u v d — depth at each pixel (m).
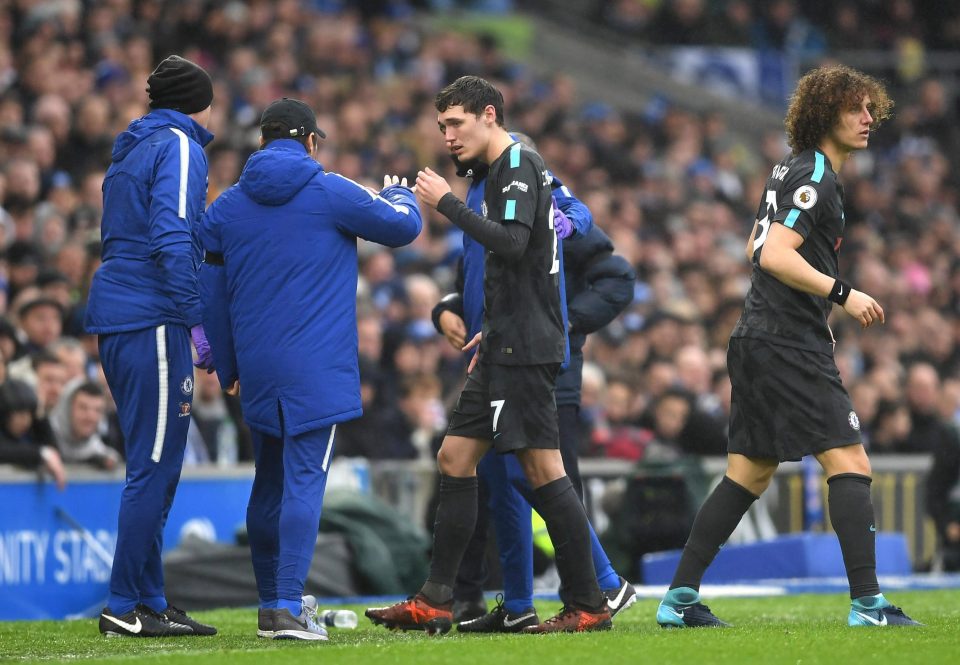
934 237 72.75
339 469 32.06
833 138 18.72
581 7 88.69
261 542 19.61
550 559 30.19
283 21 60.81
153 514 19.22
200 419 31.91
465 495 18.17
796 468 35.47
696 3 86.38
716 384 44.34
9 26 46.75
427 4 80.50
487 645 15.99
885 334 56.12
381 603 27.22
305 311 18.64
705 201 67.25
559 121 66.56
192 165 19.23
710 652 15.20
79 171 41.88
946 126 85.88
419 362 39.41
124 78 47.03
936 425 43.00
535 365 17.56
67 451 28.22
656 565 31.70
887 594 27.61
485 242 17.25
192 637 19.05
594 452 36.34
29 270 34.84
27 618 26.80
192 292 18.88
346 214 18.77
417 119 60.78
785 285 18.31
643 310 50.69
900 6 90.56
